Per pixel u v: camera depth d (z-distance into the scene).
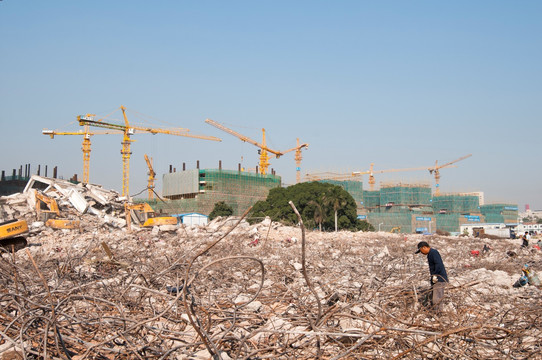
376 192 148.75
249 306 8.14
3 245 15.13
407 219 122.31
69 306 7.68
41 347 6.09
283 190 79.69
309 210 72.19
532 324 7.02
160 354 5.89
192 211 109.81
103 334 6.55
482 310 8.46
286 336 6.46
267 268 13.38
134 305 7.91
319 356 5.70
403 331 5.82
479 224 126.31
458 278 13.77
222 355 5.71
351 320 7.09
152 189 27.88
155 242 27.44
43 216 39.78
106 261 12.39
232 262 13.16
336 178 142.38
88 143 121.50
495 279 13.97
